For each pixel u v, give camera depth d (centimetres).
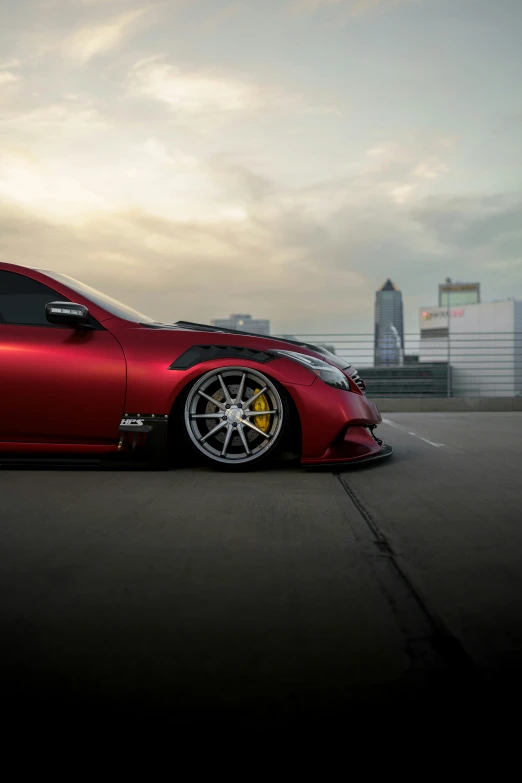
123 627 109
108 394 273
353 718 81
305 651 100
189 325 340
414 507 204
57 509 200
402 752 74
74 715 82
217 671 93
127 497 219
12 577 135
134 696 86
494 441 419
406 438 441
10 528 176
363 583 131
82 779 69
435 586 130
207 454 276
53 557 149
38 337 276
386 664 95
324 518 189
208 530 175
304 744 75
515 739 76
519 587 129
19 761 72
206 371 273
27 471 276
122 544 160
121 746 75
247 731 78
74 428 275
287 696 86
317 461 276
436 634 106
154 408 273
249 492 229
